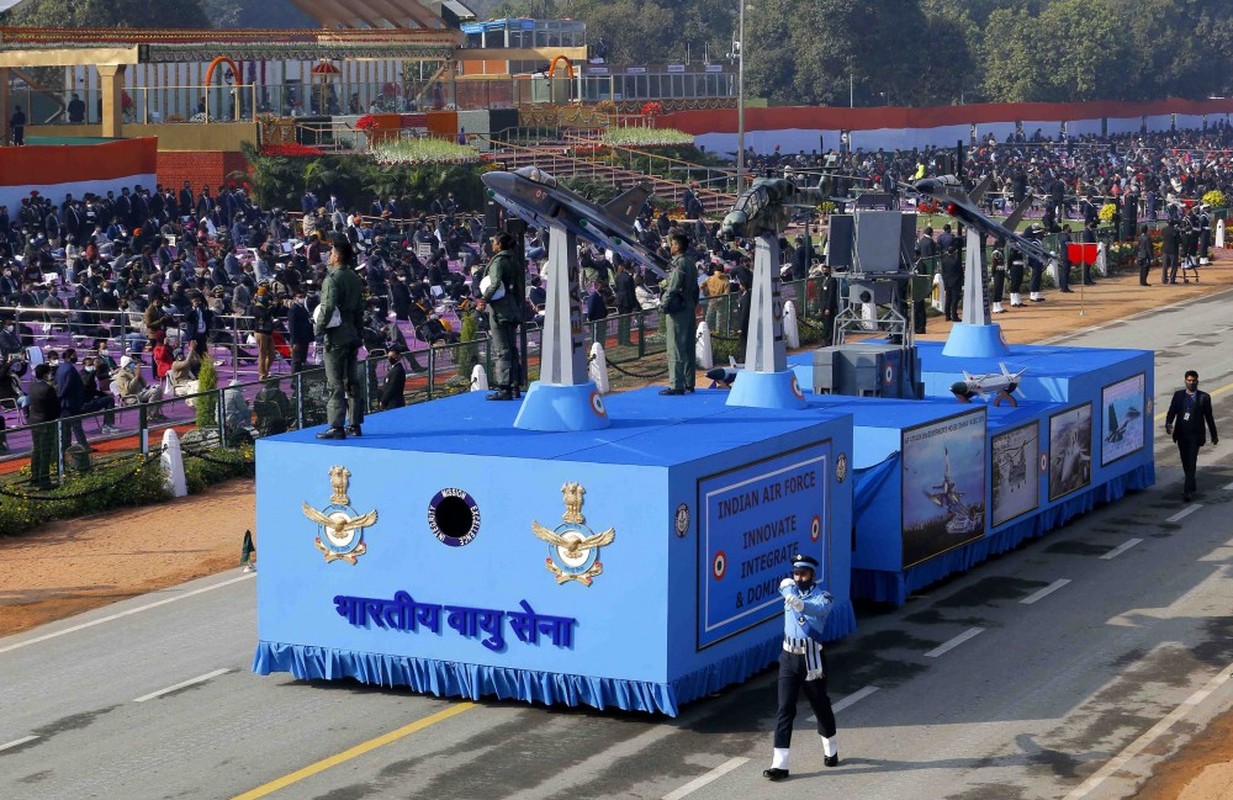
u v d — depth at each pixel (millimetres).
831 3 148625
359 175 76000
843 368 26891
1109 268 67312
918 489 23547
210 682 20484
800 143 115250
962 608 23625
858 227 27672
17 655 22047
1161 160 126938
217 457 34094
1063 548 27281
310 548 19906
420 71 100000
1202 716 18906
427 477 19188
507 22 108812
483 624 19109
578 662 18656
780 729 16891
